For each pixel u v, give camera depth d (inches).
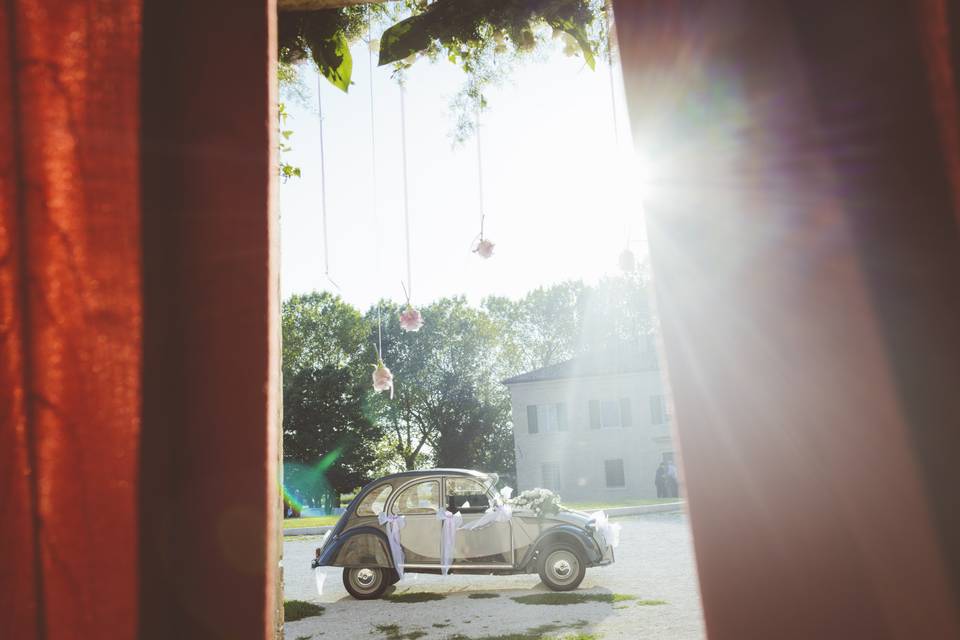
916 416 63.1
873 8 68.4
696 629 226.8
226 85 71.7
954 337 63.4
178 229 69.7
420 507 326.6
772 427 64.6
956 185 64.9
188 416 67.2
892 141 66.5
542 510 320.2
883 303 64.7
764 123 68.5
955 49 64.7
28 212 68.9
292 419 1643.7
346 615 284.0
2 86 70.3
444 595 323.9
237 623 64.8
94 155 69.9
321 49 140.5
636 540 512.7
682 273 67.9
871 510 62.6
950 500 61.8
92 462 66.6
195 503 66.2
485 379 1934.1
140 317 68.2
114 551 65.8
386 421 1819.6
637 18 71.7
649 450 1425.9
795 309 65.7
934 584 61.1
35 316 67.9
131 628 65.1
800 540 63.2
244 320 68.6
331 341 1814.7
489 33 146.4
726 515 64.4
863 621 61.7
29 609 65.9
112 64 71.1
